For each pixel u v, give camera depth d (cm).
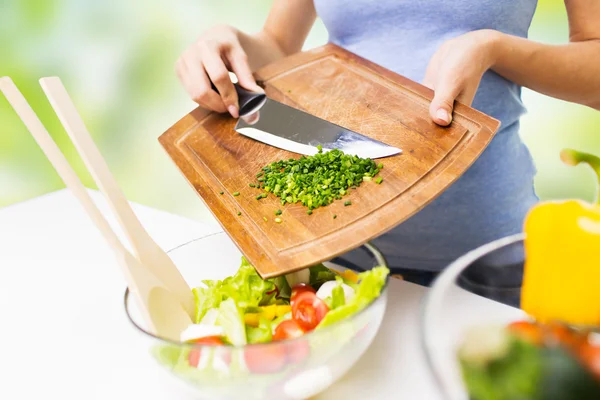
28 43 226
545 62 103
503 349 37
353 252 85
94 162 68
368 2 114
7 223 114
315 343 56
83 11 222
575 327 40
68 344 78
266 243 78
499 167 112
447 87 92
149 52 225
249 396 59
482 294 49
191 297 71
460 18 109
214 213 87
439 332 41
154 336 57
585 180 182
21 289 91
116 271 95
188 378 58
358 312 58
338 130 98
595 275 42
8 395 69
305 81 116
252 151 100
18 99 59
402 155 90
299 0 142
